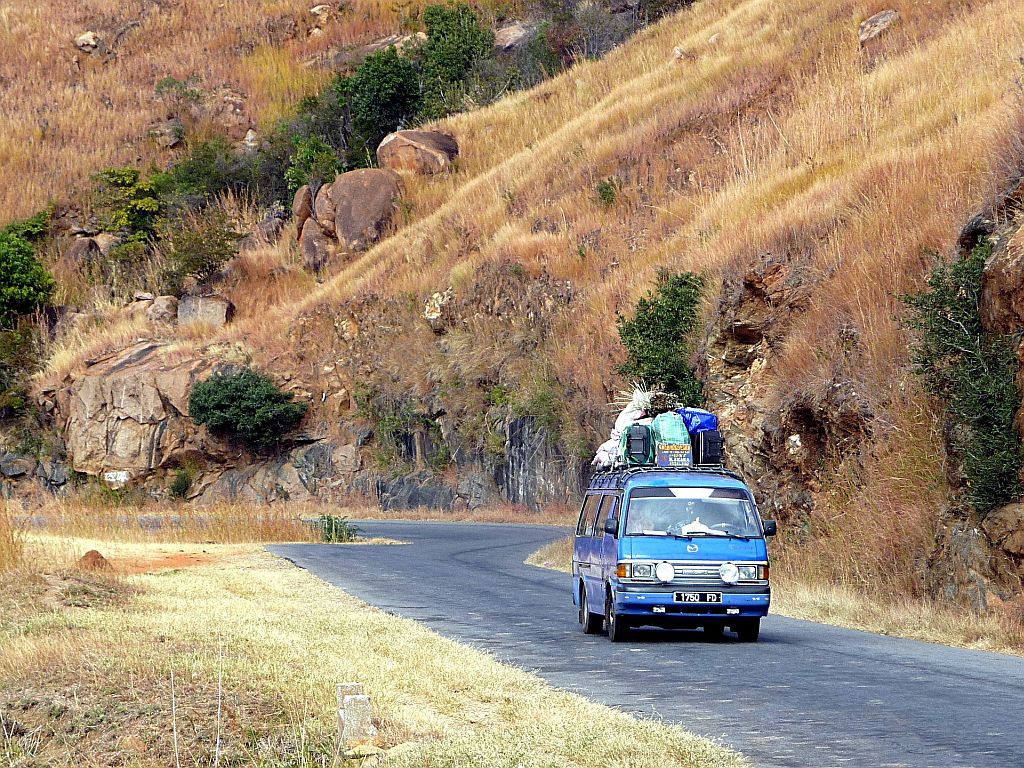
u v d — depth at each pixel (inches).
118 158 5398.6
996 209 1270.9
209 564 1539.1
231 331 4001.0
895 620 1000.9
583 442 2751.0
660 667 767.1
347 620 913.5
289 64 5984.3
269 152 5088.6
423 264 3720.5
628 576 888.3
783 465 1486.2
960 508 1087.0
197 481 3651.6
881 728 557.6
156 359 3865.7
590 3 5157.5
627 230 3100.4
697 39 4109.3
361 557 1720.0
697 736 516.4
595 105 4220.0
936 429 1190.9
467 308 3371.1
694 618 886.4
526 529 2551.7
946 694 653.9
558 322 3009.4
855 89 2679.6
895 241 1521.9
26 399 3966.5
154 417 3703.3
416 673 681.0
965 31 2571.4
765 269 1774.1
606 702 634.2
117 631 805.9
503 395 3117.6
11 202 5044.3
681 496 933.2
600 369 2704.2
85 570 1183.6
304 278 4320.9
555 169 3708.2
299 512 3230.8
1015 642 862.5
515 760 470.9
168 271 4399.6
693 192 3029.0
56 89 5910.4
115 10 6560.0
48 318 4350.4
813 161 2372.0
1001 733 544.7
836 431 1389.0
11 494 3821.4
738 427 1630.2
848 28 3260.3
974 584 1011.9
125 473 3671.3
